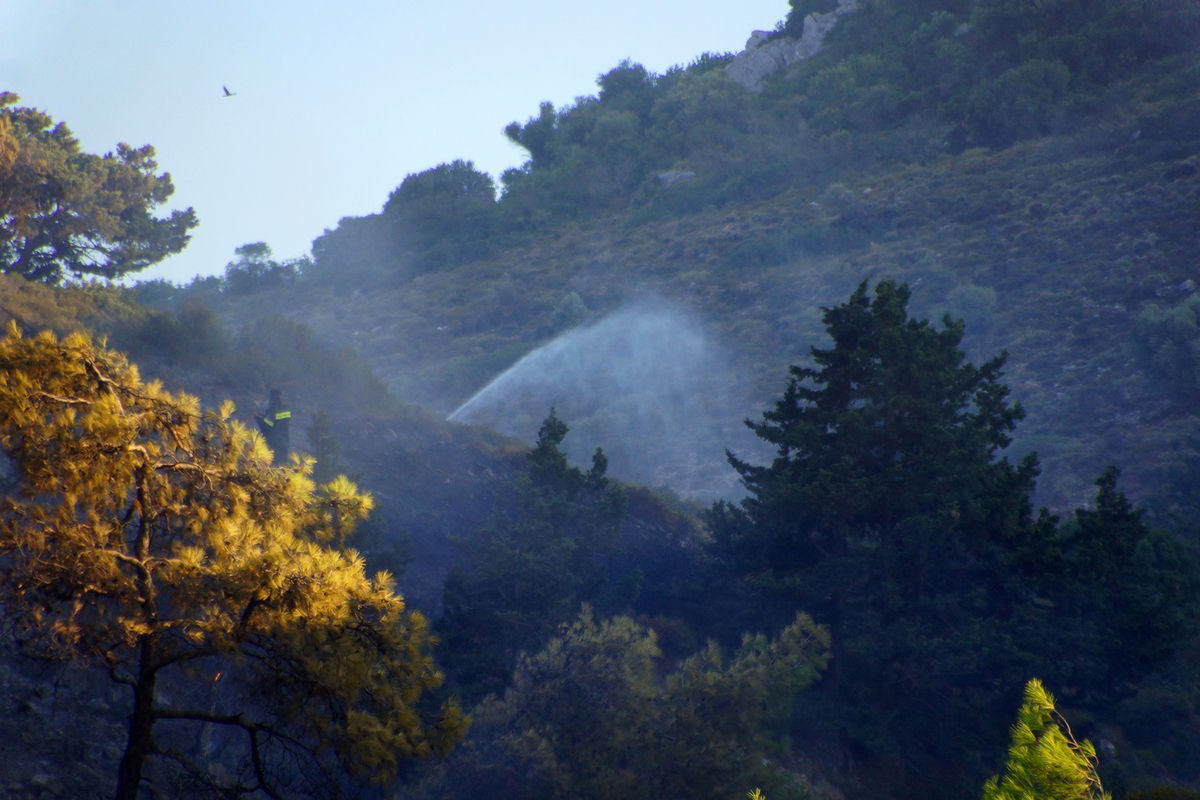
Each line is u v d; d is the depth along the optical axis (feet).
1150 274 194.18
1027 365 173.47
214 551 24.43
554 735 36.73
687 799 36.94
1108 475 61.26
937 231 260.42
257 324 78.54
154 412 23.77
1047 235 231.09
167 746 31.99
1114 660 55.57
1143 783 58.70
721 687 39.24
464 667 43.47
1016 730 18.72
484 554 47.88
